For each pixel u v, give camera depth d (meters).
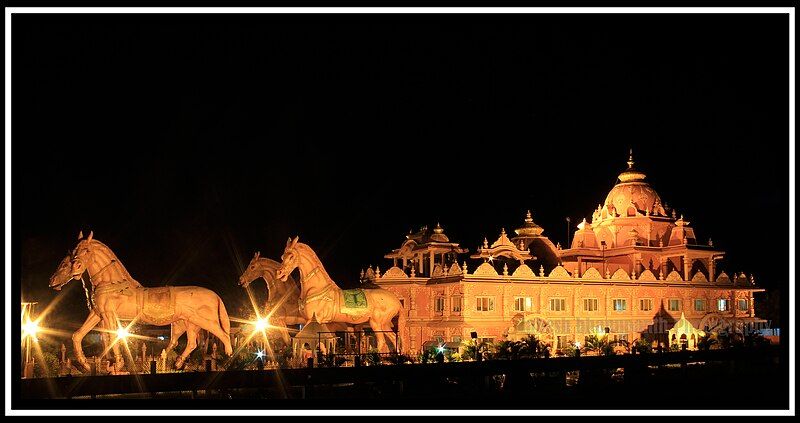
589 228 61.75
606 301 51.88
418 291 50.06
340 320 36.03
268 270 37.81
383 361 33.44
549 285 49.62
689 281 56.09
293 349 34.56
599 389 30.70
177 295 29.33
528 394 28.31
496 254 52.81
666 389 31.64
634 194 61.12
